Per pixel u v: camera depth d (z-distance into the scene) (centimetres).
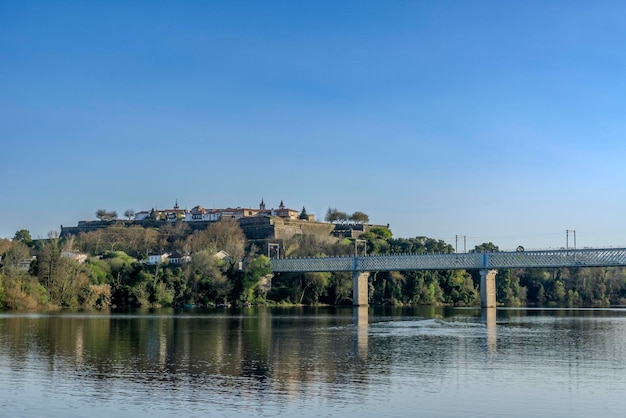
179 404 5288
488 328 13475
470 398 5597
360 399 5519
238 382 6209
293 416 4959
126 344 9331
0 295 19788
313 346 9375
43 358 7756
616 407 5325
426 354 8475
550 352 8750
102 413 5012
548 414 5112
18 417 4903
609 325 14562
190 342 9744
